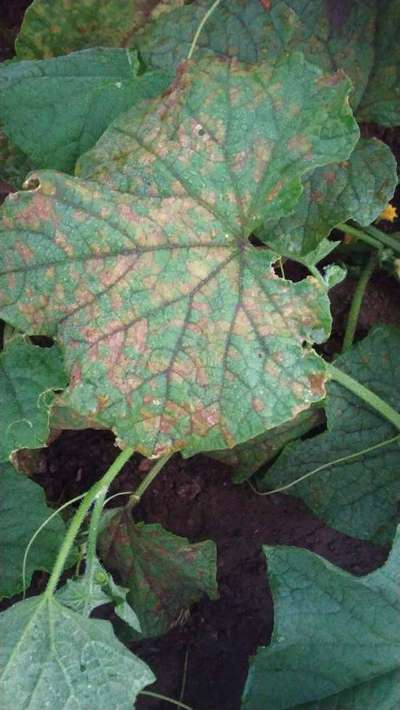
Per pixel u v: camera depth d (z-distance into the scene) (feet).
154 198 1.63
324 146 1.61
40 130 1.83
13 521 1.92
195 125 1.65
